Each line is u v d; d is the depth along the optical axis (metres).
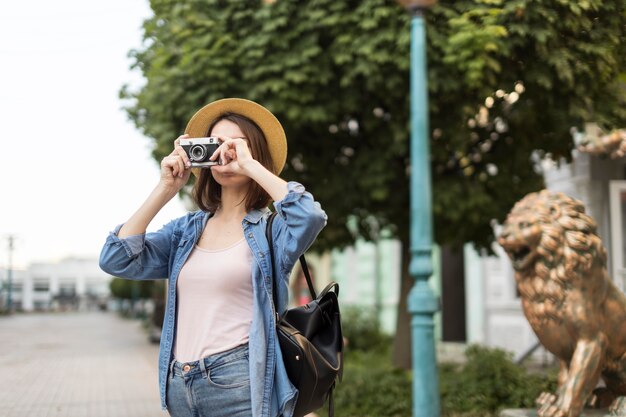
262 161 2.52
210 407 2.23
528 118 6.49
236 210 2.44
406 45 6.11
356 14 6.27
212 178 2.56
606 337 4.50
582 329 4.43
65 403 7.71
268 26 6.36
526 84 6.12
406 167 8.05
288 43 6.54
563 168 10.33
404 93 6.56
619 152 6.62
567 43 5.59
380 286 17.86
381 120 7.41
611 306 4.54
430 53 6.07
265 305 2.27
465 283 15.11
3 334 24.17
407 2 5.68
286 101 6.68
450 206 7.41
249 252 2.33
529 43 5.72
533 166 8.39
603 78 5.64
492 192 7.80
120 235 2.44
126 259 2.43
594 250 4.48
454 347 14.05
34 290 76.44
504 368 7.09
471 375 7.27
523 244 4.57
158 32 6.86
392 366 9.20
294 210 2.22
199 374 2.23
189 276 2.33
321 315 2.43
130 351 15.82
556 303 4.49
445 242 8.51
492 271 13.02
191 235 2.43
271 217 2.39
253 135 2.52
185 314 2.32
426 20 6.07
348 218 8.66
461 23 5.61
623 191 7.87
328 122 7.36
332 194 7.67
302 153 7.80
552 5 5.40
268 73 6.60
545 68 5.75
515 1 5.48
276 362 2.24
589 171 9.32
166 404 2.31
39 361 13.08
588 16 5.46
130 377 10.30
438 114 6.85
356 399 7.07
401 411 6.76
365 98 7.17
